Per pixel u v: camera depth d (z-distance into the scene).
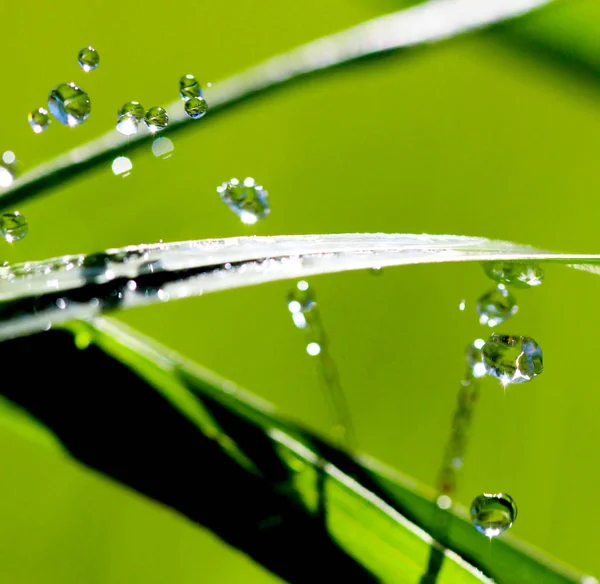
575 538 0.23
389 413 0.23
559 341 0.23
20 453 0.22
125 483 0.21
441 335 0.23
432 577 0.21
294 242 0.21
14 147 0.23
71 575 0.22
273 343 0.23
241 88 0.22
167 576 0.22
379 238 0.21
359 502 0.21
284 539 0.21
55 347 0.21
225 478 0.21
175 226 0.23
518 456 0.23
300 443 0.21
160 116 0.21
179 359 0.21
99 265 0.21
